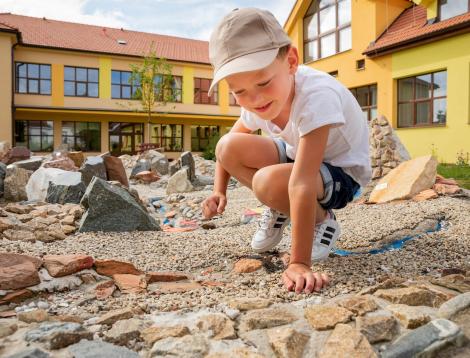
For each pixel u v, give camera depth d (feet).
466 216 10.24
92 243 8.98
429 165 13.98
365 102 41.81
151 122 71.41
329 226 6.66
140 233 10.16
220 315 4.55
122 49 69.72
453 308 4.37
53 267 5.98
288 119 6.13
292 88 5.69
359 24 40.91
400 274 6.18
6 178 16.80
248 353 3.75
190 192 21.91
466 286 5.23
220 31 4.98
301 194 5.27
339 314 4.43
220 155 7.27
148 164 29.22
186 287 5.94
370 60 39.73
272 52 4.84
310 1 46.88
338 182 6.31
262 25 4.89
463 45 31.91
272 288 5.59
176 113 70.90
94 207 10.36
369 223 10.18
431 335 3.87
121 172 21.11
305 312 4.59
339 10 43.70
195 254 7.77
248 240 8.83
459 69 32.27
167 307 4.97
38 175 16.70
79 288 5.80
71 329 4.07
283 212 6.45
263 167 6.95
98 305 5.14
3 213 10.75
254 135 7.15
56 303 5.23
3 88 56.39
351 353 3.71
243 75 4.87
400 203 12.80
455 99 32.71
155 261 7.43
